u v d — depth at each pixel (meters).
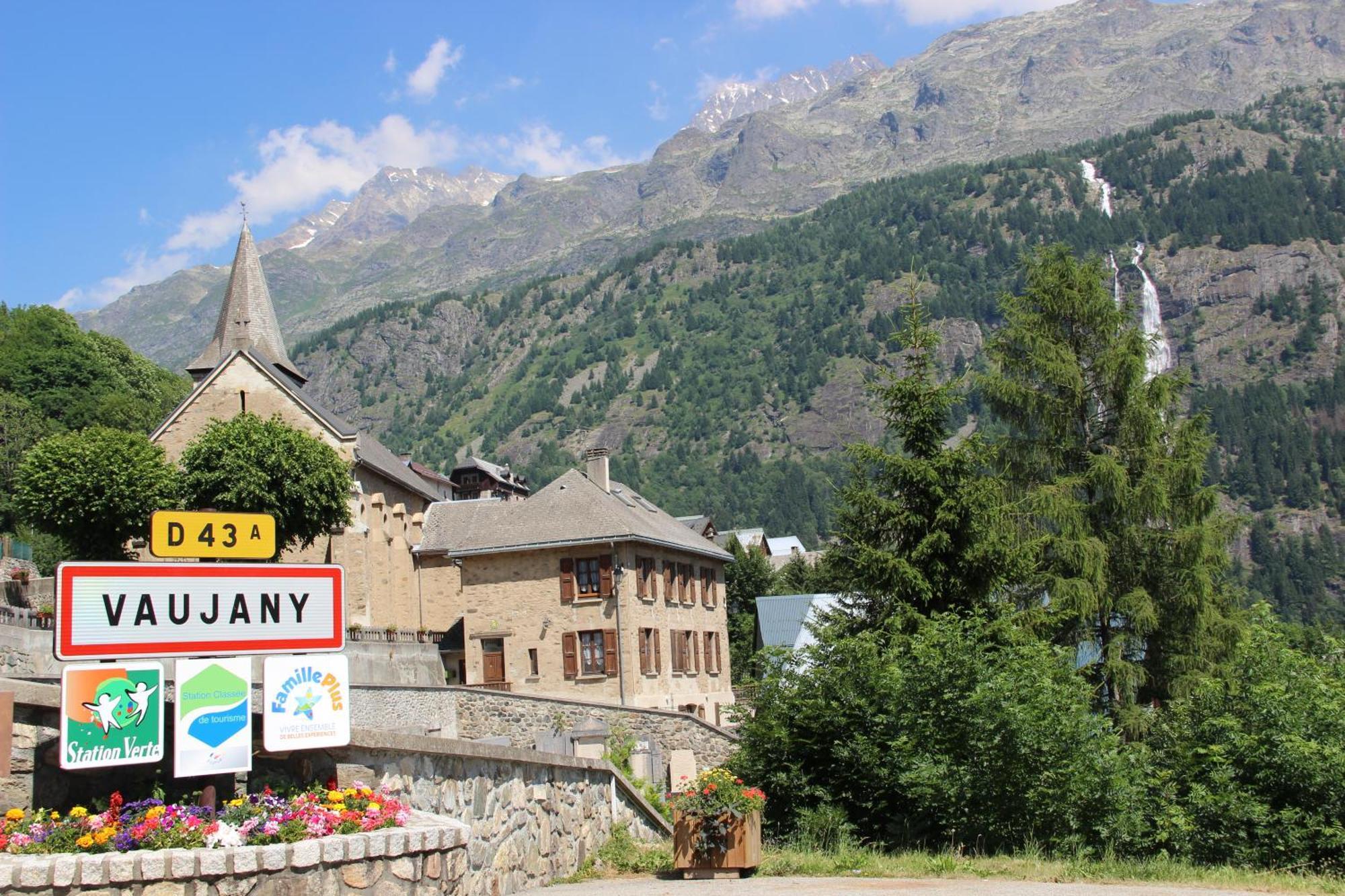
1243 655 20.48
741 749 22.86
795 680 22.12
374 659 42.06
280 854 10.80
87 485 45.75
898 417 28.88
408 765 13.63
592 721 33.00
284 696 12.62
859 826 20.69
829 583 28.69
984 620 22.61
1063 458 33.16
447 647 53.00
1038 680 19.48
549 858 16.84
